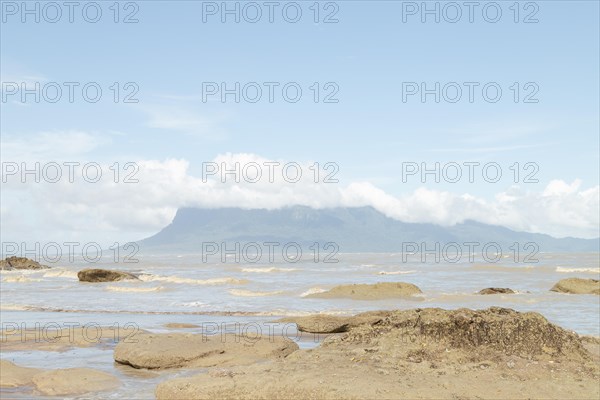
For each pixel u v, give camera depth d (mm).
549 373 10203
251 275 53781
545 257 125562
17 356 14031
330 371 10227
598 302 25703
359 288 28891
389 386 9406
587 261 94875
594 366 10633
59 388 10812
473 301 26375
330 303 26234
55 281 46531
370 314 19156
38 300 30125
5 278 50312
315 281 43156
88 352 14445
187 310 24453
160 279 45031
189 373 12156
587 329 17844
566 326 18516
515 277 45969
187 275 55312
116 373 12242
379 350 11195
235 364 12695
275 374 10227
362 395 9055
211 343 13680
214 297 30172
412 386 9461
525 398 9148
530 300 26453
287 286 37250
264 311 23438
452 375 10039
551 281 40719
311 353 11562
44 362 13359
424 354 11008
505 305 24844
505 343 11188
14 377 11406
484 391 9352
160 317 22016
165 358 12641
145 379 11695
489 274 50500
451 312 12078
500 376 10023
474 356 10859
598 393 9375
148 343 13500
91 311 24547
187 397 9914
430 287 35781
